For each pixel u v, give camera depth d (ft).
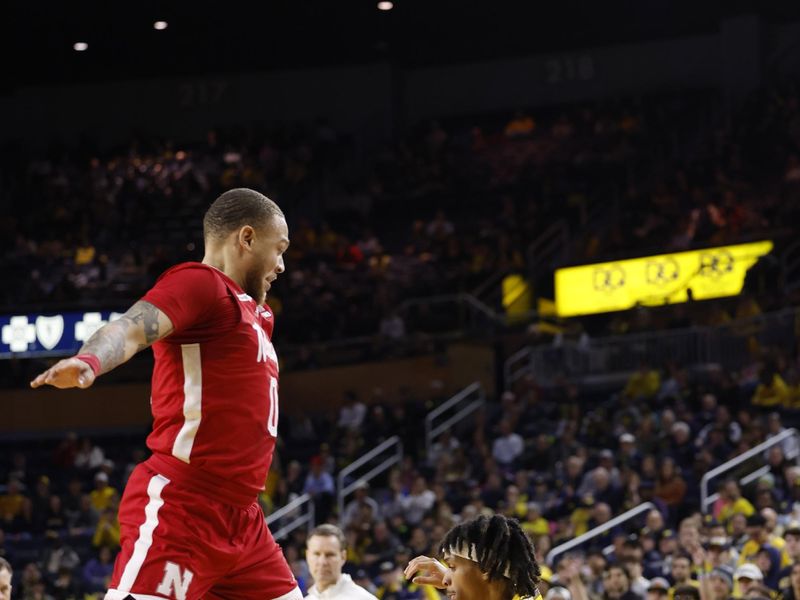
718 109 105.40
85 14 102.53
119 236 103.65
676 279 83.76
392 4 102.01
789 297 77.61
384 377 85.61
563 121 108.17
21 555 64.75
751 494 55.42
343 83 114.42
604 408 71.05
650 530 50.11
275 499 68.74
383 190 107.65
